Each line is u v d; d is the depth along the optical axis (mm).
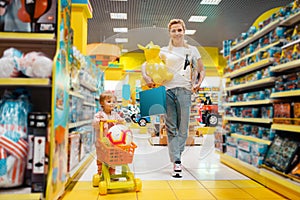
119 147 2139
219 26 8227
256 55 3020
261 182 2367
